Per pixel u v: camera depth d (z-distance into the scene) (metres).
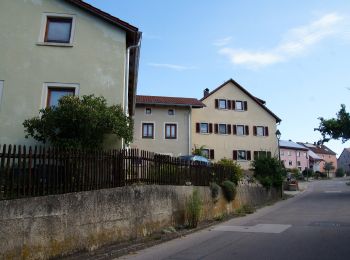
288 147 86.25
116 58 15.05
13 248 7.50
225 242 10.73
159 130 41.59
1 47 14.62
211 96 47.38
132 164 11.77
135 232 11.27
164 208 13.02
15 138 13.77
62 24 15.33
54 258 8.41
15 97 14.22
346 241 10.23
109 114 12.21
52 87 14.55
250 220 16.59
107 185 10.52
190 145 41.81
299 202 27.31
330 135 37.88
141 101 41.00
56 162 8.95
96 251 9.41
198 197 14.80
